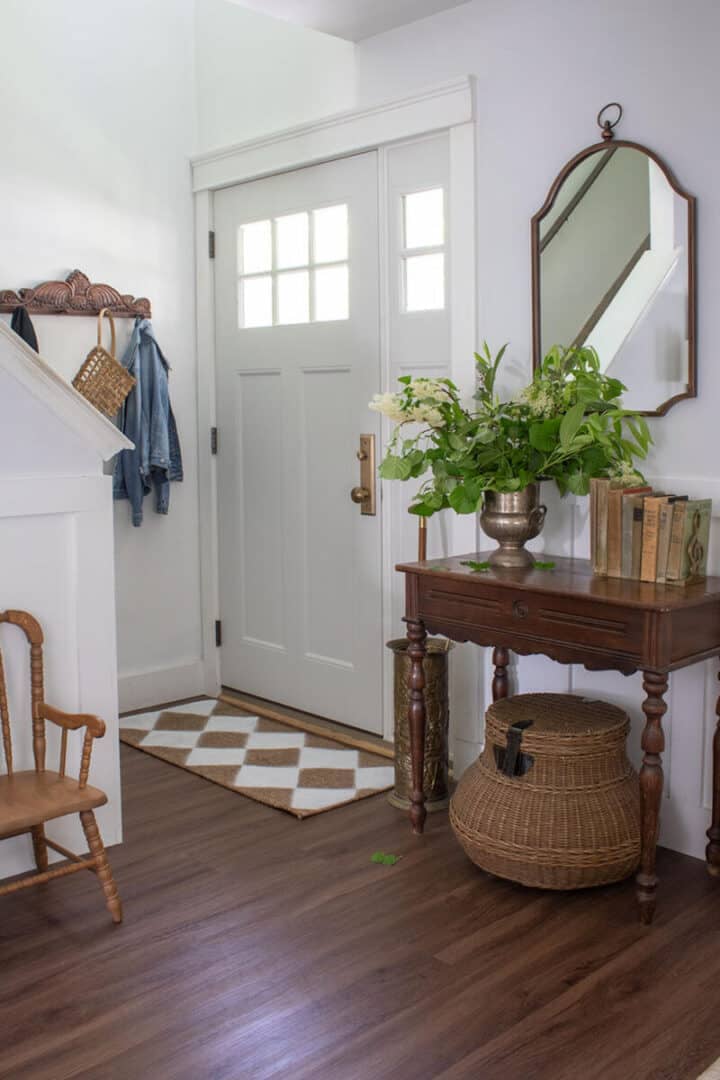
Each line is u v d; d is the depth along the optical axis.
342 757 3.70
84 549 2.82
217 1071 1.97
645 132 2.80
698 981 2.26
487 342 3.27
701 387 2.75
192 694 4.49
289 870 2.82
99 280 4.06
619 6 2.82
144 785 3.46
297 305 4.01
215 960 2.36
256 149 4.01
